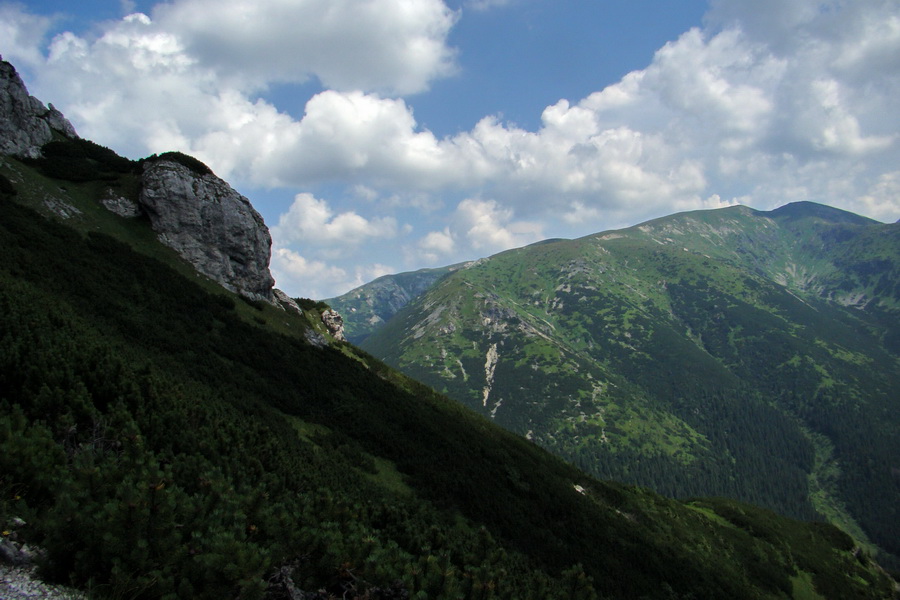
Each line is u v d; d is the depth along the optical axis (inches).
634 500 3270.2
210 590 396.2
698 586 2331.4
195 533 434.9
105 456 612.7
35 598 340.2
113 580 364.5
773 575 3154.5
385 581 514.0
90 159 2650.1
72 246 1940.2
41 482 451.2
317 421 1905.8
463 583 582.2
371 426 2089.1
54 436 668.7
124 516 391.5
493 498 2003.0
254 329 2308.1
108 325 1565.0
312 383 2165.4
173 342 1744.6
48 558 369.4
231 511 507.2
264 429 1346.0
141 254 2228.1
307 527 550.0
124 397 950.4
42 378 814.5
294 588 466.3
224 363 1863.9
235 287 2642.7
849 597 3388.3
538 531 1957.4
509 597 639.8
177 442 908.6
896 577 4293.8
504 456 2551.7
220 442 1032.8
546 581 759.1
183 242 2496.3
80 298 1622.8
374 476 1721.2
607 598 1747.0
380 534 911.0
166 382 1183.6
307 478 1201.4
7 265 1491.1
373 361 3339.1
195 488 679.1
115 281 1902.1
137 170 2659.9
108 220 2306.8
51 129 2738.7
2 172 2062.0
